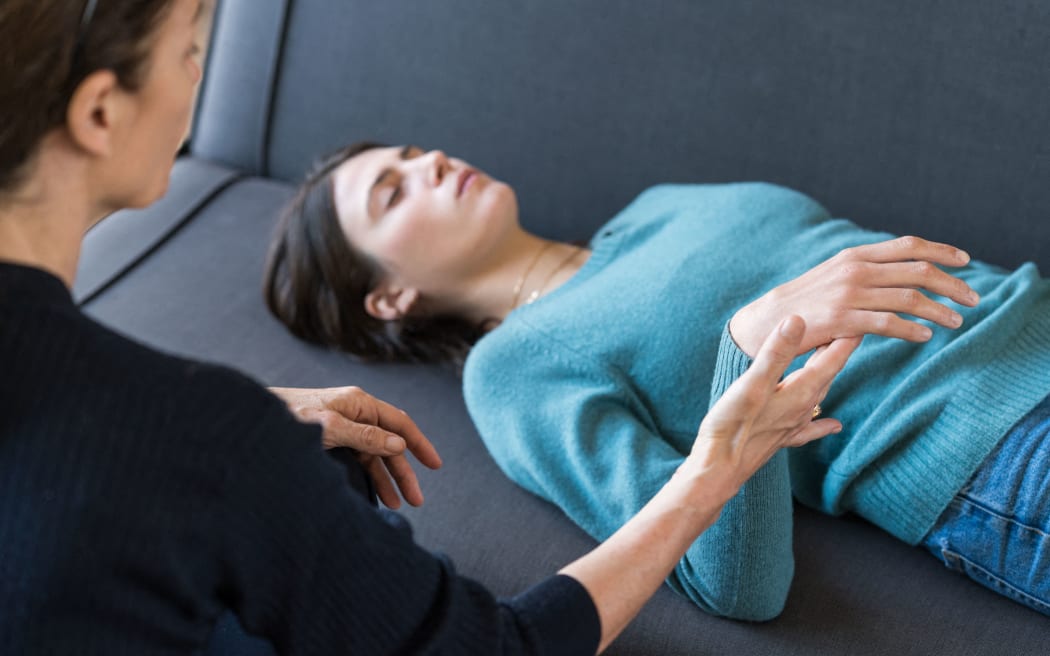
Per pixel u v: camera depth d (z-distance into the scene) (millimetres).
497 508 1340
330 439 934
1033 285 1205
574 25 1781
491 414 1336
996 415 1102
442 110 1880
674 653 1115
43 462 565
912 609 1135
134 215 1951
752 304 1069
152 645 591
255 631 637
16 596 572
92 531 563
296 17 1961
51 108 591
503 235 1594
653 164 1759
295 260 1656
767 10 1662
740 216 1396
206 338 1688
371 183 1604
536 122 1824
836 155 1640
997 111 1536
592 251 1603
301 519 598
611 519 1210
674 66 1726
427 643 631
